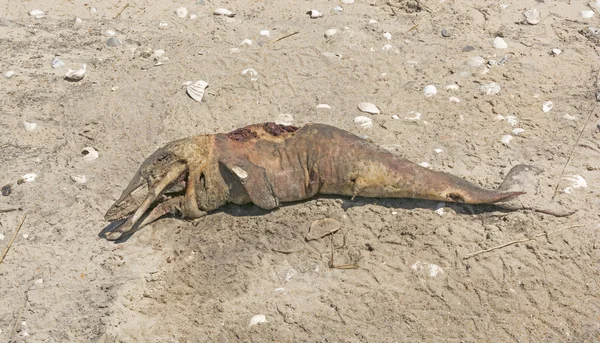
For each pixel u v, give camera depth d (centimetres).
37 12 387
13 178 318
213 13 388
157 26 381
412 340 278
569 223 300
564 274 290
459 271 291
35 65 360
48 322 282
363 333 279
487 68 355
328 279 290
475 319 282
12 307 286
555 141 326
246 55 363
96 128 334
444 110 338
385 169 302
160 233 303
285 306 285
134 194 299
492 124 333
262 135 307
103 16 387
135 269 293
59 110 341
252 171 300
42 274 292
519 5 389
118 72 357
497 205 304
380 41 370
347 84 350
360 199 308
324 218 304
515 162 318
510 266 291
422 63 359
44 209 309
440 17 383
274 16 386
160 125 335
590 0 391
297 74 354
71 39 373
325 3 393
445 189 302
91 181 317
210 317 284
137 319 284
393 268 292
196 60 362
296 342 278
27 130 333
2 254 297
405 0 392
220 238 301
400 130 330
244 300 287
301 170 304
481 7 389
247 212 307
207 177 302
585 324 280
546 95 344
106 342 279
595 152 321
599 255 293
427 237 298
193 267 294
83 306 285
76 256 296
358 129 330
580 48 365
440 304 285
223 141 304
